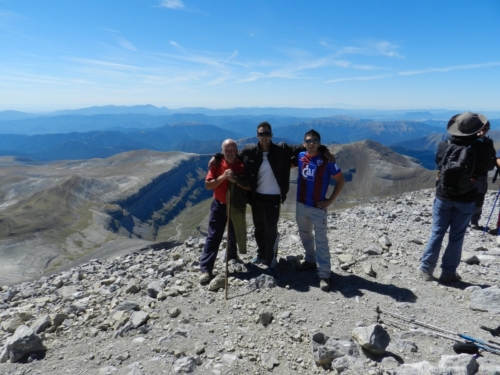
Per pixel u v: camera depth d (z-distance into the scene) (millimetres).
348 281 7367
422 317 5875
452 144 6570
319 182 6969
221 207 8008
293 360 5004
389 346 5043
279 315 6164
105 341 5883
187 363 4840
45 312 7430
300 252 9297
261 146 7344
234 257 8844
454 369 4039
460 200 6621
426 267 7254
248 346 5352
